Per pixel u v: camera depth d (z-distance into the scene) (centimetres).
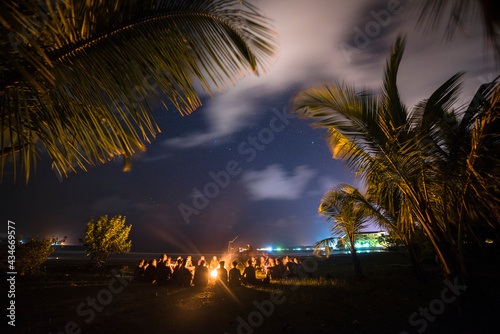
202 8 218
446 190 659
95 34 182
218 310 645
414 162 612
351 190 1195
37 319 557
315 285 1028
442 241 645
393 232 1101
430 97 593
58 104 187
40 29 156
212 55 222
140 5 192
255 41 230
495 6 134
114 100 190
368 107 645
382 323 572
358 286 990
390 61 696
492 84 483
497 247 1122
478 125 529
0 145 158
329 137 833
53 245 1335
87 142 192
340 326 554
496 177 523
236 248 1806
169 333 486
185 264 1125
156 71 203
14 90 167
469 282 610
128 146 200
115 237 1759
